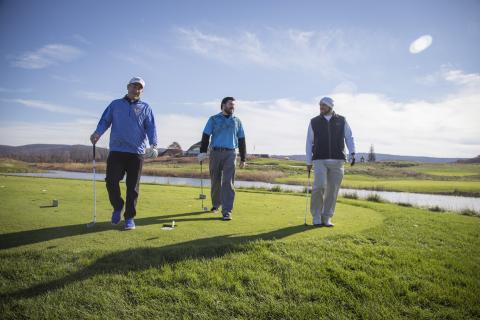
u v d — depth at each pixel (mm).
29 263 3256
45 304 2711
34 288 2908
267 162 77188
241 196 9328
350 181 42031
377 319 2799
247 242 3932
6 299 2756
